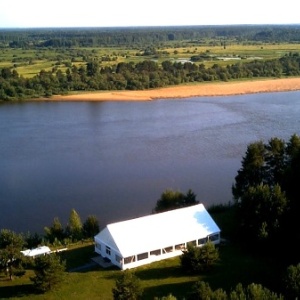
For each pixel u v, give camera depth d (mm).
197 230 67750
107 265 64500
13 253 62531
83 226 75750
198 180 102688
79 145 132000
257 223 66500
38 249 67750
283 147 83688
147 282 59312
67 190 99125
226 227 74312
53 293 58062
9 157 122125
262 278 59062
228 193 95125
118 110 181000
